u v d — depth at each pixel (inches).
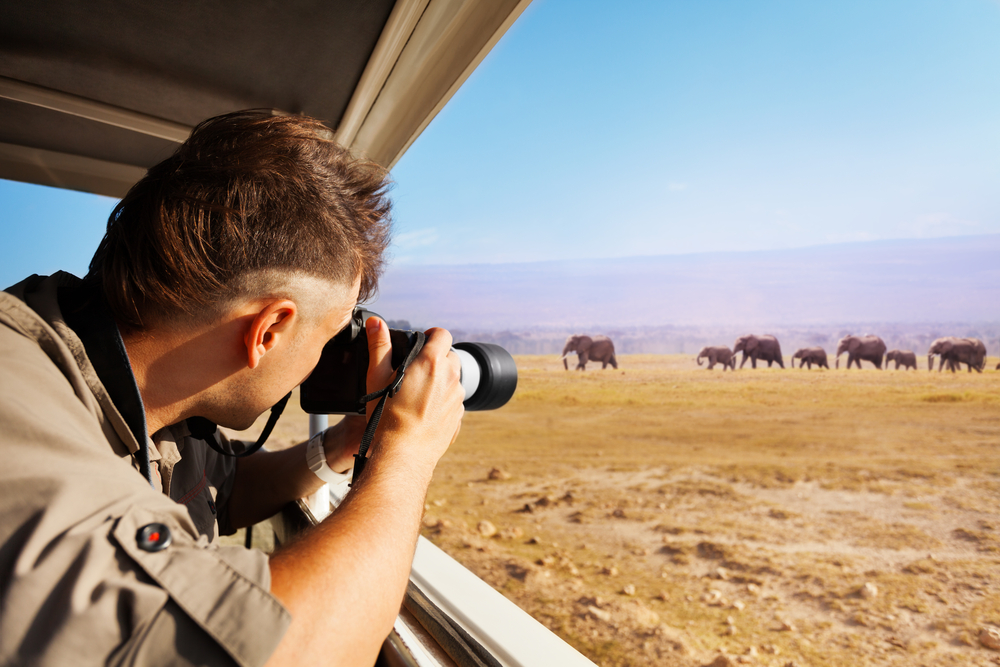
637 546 256.5
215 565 13.1
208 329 18.6
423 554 42.3
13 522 12.1
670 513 320.5
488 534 266.4
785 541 270.4
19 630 11.1
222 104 40.8
